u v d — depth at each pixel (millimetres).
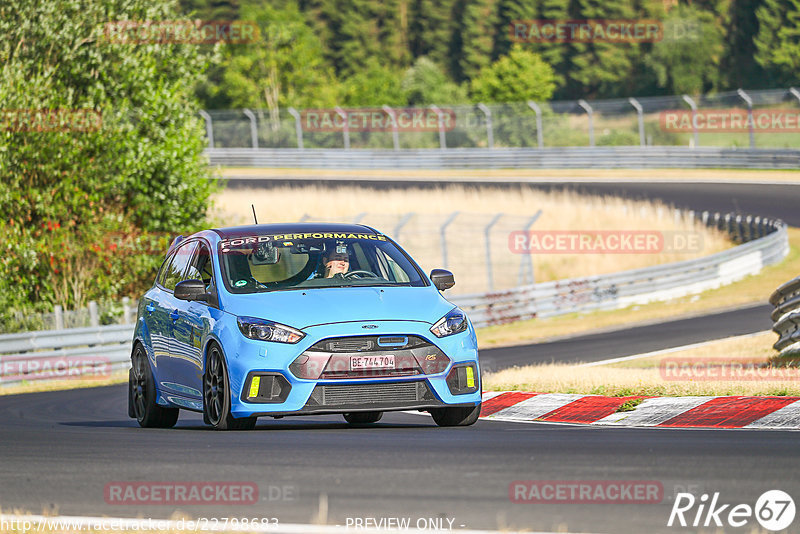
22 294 83438
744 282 118500
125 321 83625
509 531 16938
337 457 24750
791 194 162500
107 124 87875
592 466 22781
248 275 33469
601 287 107000
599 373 46594
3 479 23203
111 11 92625
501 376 48188
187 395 34219
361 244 35156
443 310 32094
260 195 160750
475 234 137000
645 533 16906
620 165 191750
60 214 85375
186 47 98188
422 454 24922
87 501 20172
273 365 30234
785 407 32531
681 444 26500
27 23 87625
